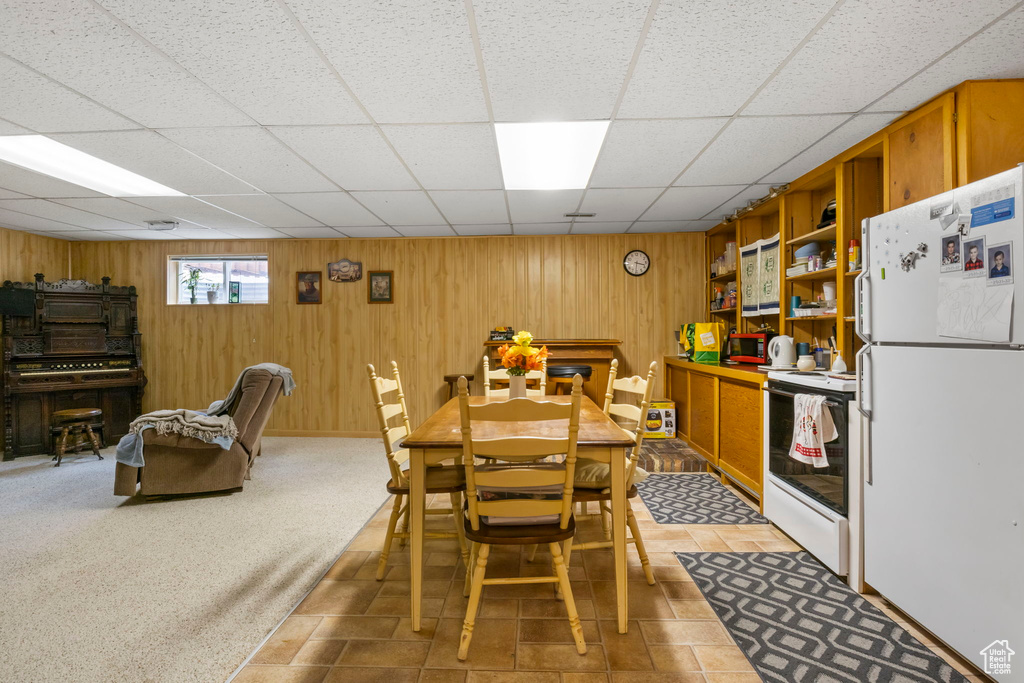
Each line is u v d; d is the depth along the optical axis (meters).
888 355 1.92
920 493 1.76
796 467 2.62
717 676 1.61
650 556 2.51
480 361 5.36
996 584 1.47
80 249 5.50
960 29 1.74
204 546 2.66
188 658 1.72
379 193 3.71
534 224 4.82
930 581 1.72
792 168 3.21
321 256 5.43
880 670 1.62
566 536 1.76
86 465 4.29
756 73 2.04
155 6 1.59
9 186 3.51
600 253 5.31
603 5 1.60
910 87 2.17
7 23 1.67
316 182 3.44
